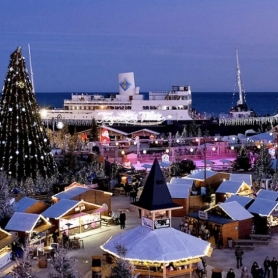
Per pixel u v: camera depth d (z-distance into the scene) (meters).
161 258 30.55
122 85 140.50
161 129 109.38
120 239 33.25
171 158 79.25
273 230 42.97
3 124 56.41
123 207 52.44
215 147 87.06
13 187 54.03
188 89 138.75
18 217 37.97
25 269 23.23
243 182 51.09
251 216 40.84
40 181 55.88
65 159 65.56
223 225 39.25
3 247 33.47
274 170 62.91
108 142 83.44
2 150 56.28
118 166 67.44
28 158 56.62
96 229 44.44
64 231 41.19
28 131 56.69
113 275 23.56
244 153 79.00
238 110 151.88
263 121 132.25
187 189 49.34
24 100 56.69
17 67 56.44
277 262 32.91
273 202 42.56
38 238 37.62
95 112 132.00
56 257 23.70
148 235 32.16
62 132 96.56
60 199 44.41
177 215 48.62
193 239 32.84
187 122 126.19
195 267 32.94
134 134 103.31
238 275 33.56
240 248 36.50
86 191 46.28
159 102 133.25
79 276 24.50
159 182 33.09
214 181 55.28
